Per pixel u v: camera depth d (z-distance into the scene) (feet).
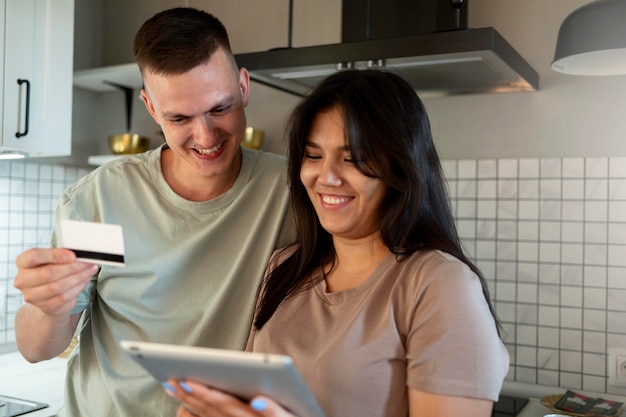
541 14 7.30
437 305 3.18
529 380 7.38
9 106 6.79
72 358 4.89
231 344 4.25
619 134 6.98
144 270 4.32
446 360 3.09
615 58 5.37
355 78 3.47
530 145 7.39
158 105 3.92
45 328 4.07
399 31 6.53
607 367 7.00
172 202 4.40
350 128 3.32
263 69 6.03
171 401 4.27
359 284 3.62
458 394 3.05
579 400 6.59
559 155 7.26
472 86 6.96
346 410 3.25
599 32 4.73
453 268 3.29
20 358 8.20
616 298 6.97
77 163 9.61
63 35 7.37
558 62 5.41
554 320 7.25
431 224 3.60
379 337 3.29
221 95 3.89
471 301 3.18
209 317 4.22
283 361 2.23
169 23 3.84
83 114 9.75
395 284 3.41
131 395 4.32
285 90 7.11
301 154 3.65
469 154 7.70
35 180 8.84
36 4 7.07
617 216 6.97
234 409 2.69
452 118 7.77
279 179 4.52
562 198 7.22
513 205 7.45
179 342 4.31
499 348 3.20
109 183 4.47
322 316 3.55
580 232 7.13
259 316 3.87
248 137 8.33
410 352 3.23
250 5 8.96
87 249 3.43
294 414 2.82
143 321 4.35
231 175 4.46
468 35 5.18
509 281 7.47
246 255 4.32
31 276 3.35
